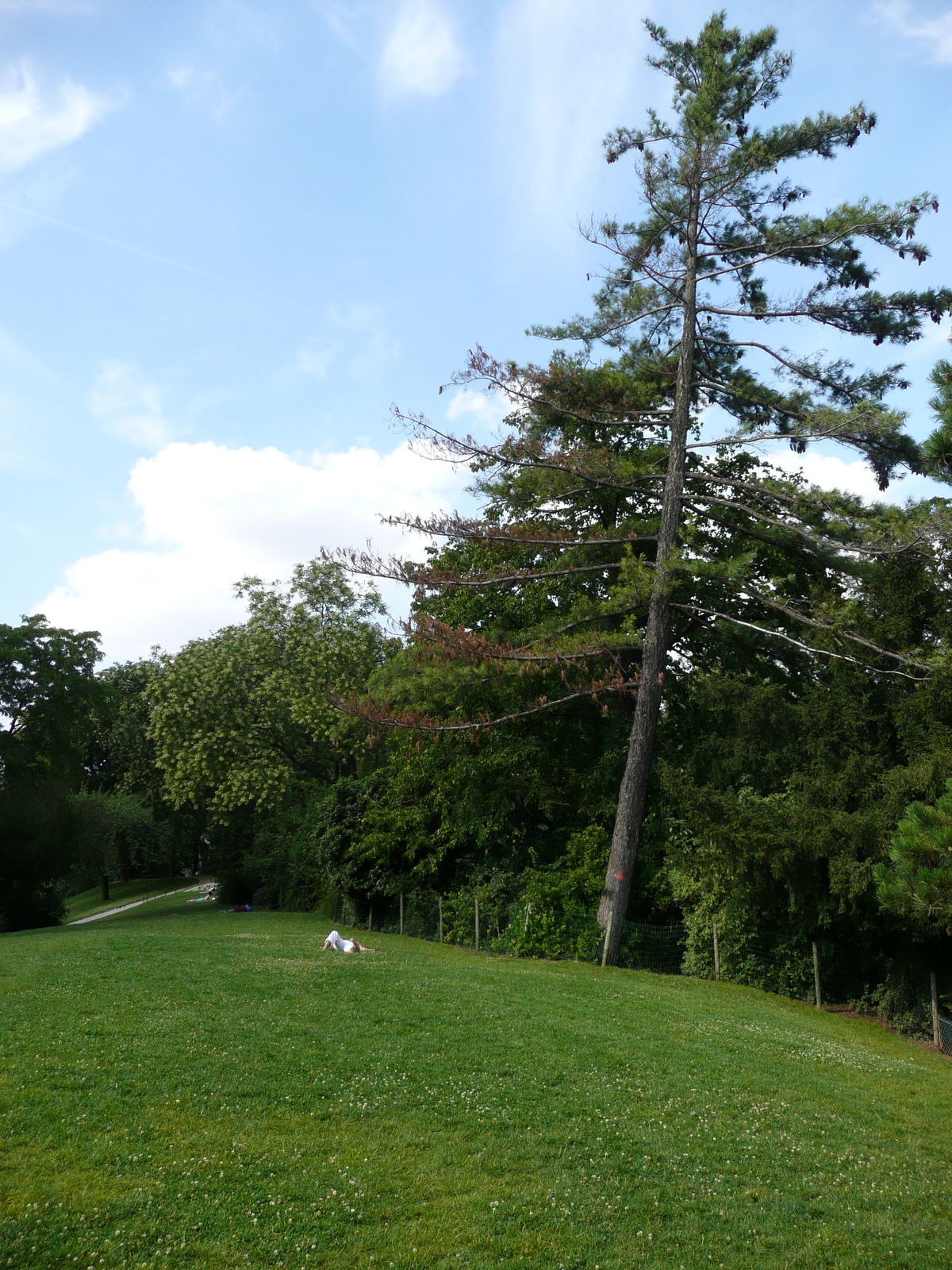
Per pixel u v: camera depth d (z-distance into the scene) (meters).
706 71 23.31
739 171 22.86
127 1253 6.58
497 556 26.97
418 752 22.97
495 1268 6.86
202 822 61.09
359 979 15.56
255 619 43.78
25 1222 6.78
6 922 40.91
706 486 25.78
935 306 21.77
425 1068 10.85
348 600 45.16
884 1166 9.46
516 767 25.83
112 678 62.34
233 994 13.68
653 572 21.56
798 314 23.08
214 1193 7.53
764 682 20.73
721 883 19.11
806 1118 10.67
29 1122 8.43
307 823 38.53
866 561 20.86
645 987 18.08
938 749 16.73
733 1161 9.15
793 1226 7.93
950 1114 11.58
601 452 23.05
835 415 21.22
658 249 24.62
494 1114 9.68
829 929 18.95
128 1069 9.95
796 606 22.83
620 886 21.58
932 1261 7.49
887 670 18.77
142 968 15.54
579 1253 7.14
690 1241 7.52
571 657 21.94
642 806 22.03
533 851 25.75
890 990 17.81
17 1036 10.76
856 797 17.95
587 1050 12.21
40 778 40.97
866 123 21.88
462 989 15.35
